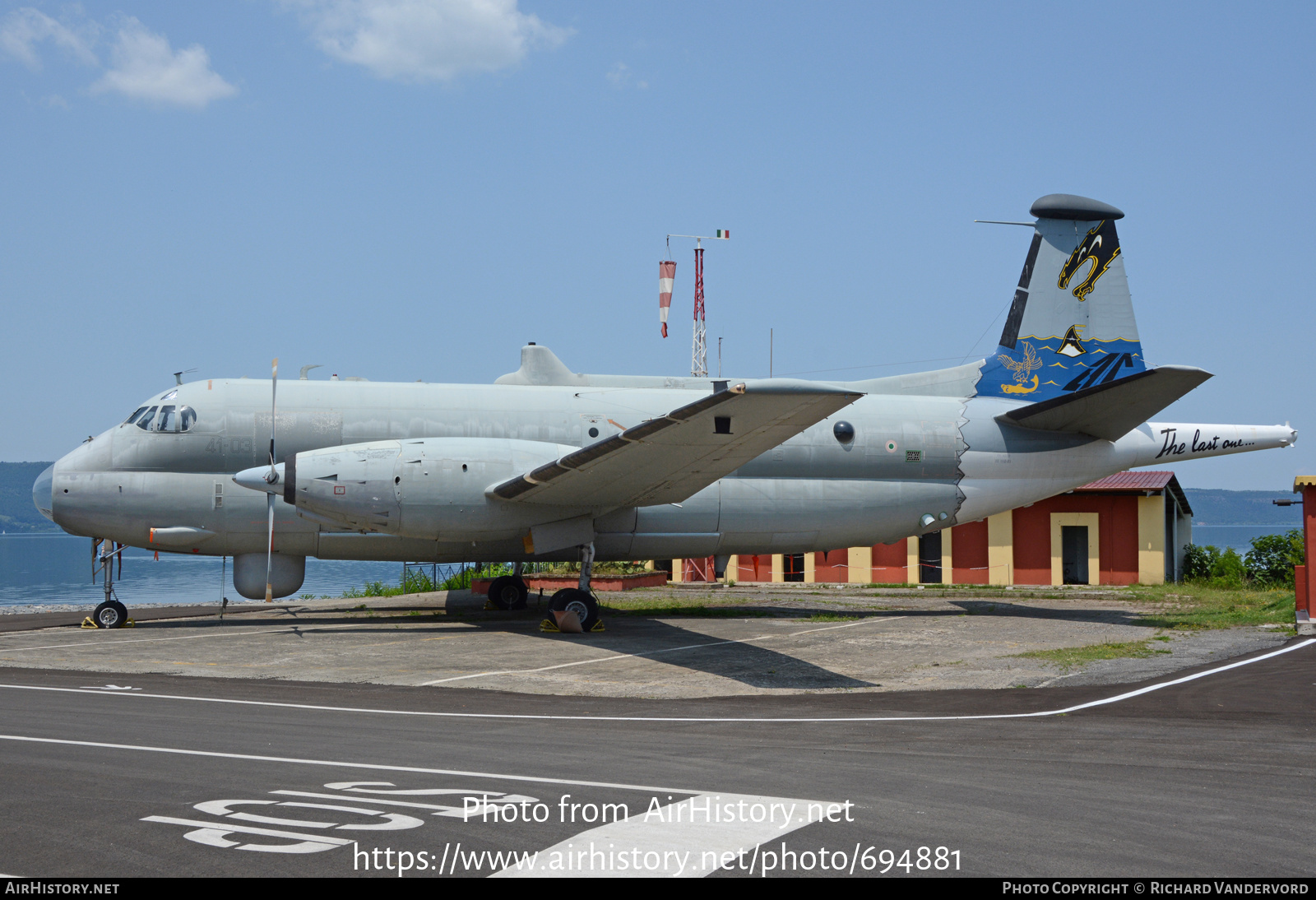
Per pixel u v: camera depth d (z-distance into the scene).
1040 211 21.28
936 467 20.34
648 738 8.34
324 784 6.61
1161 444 21.16
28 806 6.05
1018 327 21.25
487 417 18.70
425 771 7.02
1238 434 21.30
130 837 5.48
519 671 12.75
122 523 17.84
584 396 19.52
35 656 13.98
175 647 14.97
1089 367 21.33
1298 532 31.88
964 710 9.92
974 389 21.12
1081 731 8.69
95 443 18.16
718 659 13.96
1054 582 29.17
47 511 17.86
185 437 17.86
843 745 8.05
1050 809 6.12
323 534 18.19
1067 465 20.91
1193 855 5.26
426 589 30.27
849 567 30.72
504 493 16.30
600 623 17.53
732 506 19.39
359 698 10.60
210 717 9.21
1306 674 12.25
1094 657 14.03
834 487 19.89
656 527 19.12
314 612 21.69
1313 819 5.90
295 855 5.21
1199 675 12.20
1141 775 7.00
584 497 16.61
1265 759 7.55
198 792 6.39
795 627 18.12
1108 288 21.50
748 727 8.91
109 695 10.59
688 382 20.56
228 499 17.94
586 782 6.71
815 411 12.88
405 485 16.30
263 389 18.39
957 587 29.02
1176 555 33.12
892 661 13.84
